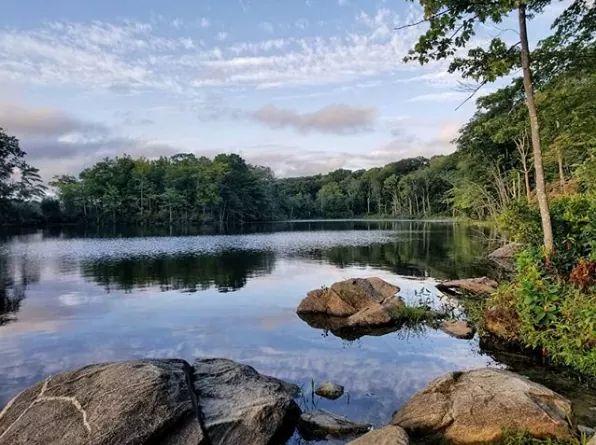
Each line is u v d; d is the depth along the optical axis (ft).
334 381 24.04
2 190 210.18
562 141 48.52
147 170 295.48
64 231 202.18
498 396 17.76
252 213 331.36
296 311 41.50
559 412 17.48
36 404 16.90
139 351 29.96
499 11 29.12
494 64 32.17
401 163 398.83
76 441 15.10
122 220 281.95
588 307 23.86
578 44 35.17
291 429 18.60
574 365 23.79
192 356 28.81
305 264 76.84
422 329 34.65
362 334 33.60
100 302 46.14
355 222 308.19
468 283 48.83
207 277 63.16
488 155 151.94
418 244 112.47
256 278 62.18
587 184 48.39
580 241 31.42
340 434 18.12
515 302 28.94
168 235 168.66
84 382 17.69
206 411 17.72
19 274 66.33
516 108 40.34
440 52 33.83
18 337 33.35
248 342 31.81
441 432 17.20
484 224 173.88
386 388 22.97
